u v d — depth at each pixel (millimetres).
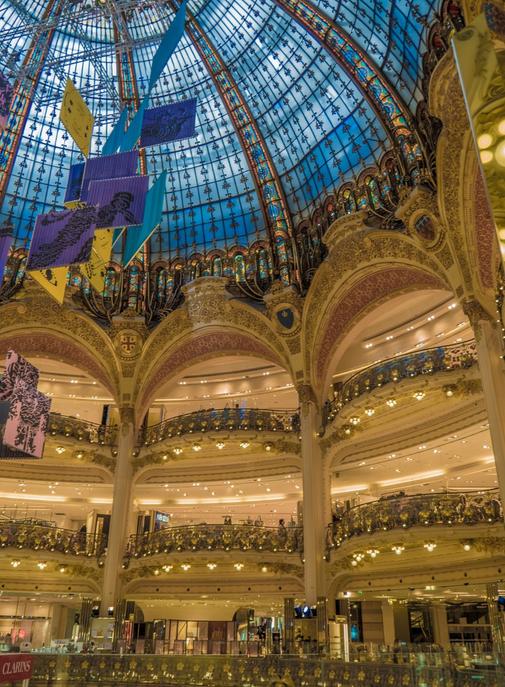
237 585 24938
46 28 24922
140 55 28125
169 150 29750
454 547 20328
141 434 29578
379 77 23625
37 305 29172
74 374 32562
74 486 29109
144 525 30125
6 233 22109
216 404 32938
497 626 19109
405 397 22828
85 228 18203
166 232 31016
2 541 24703
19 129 27828
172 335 30047
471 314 20812
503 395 19344
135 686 18250
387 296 26125
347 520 22469
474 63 5156
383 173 25016
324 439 25703
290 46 25906
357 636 28109
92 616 24688
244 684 17328
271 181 28484
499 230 4973
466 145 19344
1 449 16125
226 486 28734
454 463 25031
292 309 27703
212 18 26516
